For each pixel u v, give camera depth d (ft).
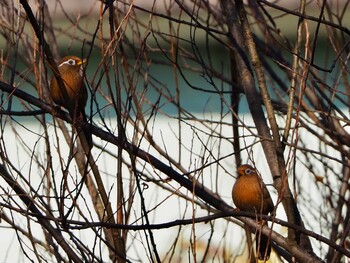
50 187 32.99
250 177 37.86
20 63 45.52
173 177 32.86
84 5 51.90
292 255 30.94
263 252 34.91
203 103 57.11
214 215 29.76
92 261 29.04
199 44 54.39
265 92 31.40
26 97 32.96
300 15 29.89
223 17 42.29
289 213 30.45
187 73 57.62
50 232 30.27
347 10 50.75
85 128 32.22
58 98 36.01
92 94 30.53
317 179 39.55
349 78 44.27
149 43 52.49
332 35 38.58
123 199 29.84
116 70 29.73
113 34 30.12
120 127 29.96
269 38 41.88
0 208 30.37
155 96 57.26
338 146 35.01
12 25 36.14
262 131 34.73
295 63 31.30
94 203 34.78
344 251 29.27
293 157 31.94
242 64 36.81
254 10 41.16
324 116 37.81
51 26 42.06
